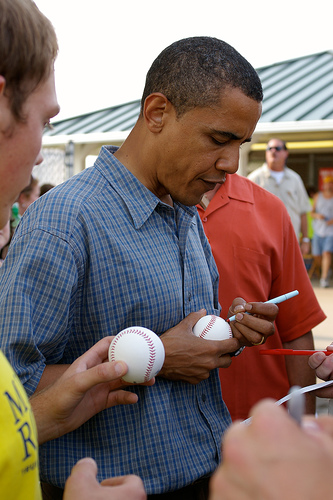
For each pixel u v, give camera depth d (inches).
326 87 417.7
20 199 155.9
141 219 61.5
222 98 57.8
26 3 36.9
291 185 261.9
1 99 35.7
